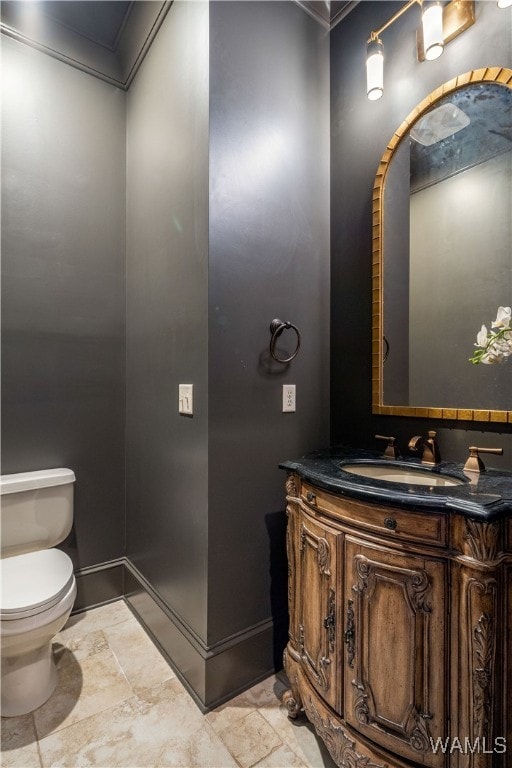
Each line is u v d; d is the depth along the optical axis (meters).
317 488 1.22
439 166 1.48
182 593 1.57
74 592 1.48
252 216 1.54
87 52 2.06
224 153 1.44
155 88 1.83
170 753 1.24
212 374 1.41
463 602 0.88
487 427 1.33
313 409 1.80
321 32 1.87
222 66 1.44
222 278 1.44
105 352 2.13
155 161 1.83
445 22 1.44
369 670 1.03
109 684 1.52
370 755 1.01
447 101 1.45
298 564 1.34
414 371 1.54
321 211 1.86
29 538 1.72
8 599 1.32
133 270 2.10
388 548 1.00
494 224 1.33
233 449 1.47
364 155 1.74
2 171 1.84
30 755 1.23
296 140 1.73
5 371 1.85
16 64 1.88
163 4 1.70
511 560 0.88
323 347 1.85
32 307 1.92
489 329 1.34
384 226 1.65
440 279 1.47
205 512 1.42
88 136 2.09
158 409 1.79
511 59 1.28
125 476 2.18
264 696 1.46
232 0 1.48
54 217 1.98
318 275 1.83
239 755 1.23
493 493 0.97
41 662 1.44
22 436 1.89
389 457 1.50
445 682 0.91
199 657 1.41
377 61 1.48
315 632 1.21
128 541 2.14
